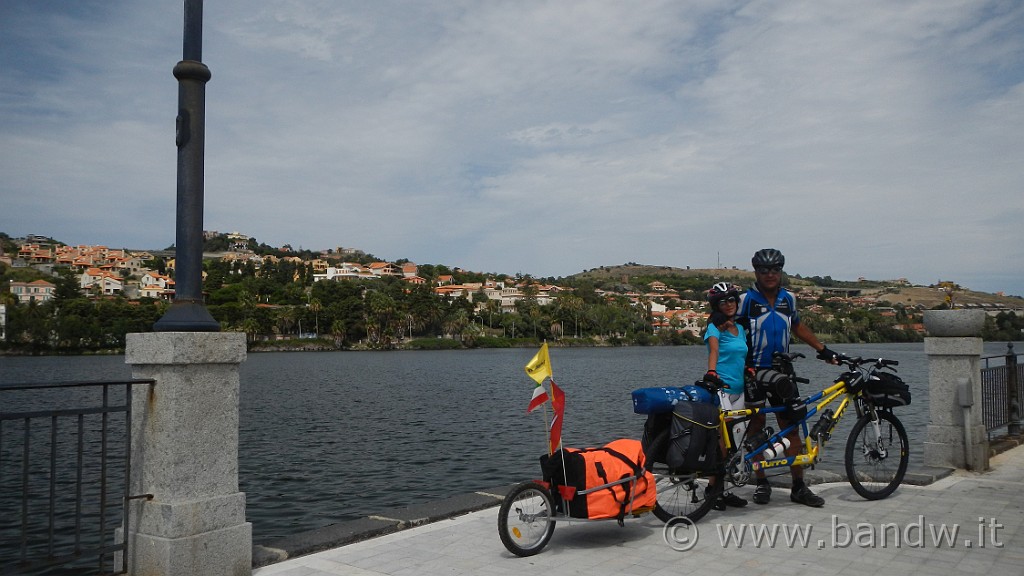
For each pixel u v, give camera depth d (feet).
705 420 19.03
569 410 116.26
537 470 63.16
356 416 110.93
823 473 25.86
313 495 52.90
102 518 14.99
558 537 18.86
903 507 21.50
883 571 15.65
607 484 17.79
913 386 157.17
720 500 21.26
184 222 15.60
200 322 15.20
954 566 15.94
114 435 85.40
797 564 16.21
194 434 14.99
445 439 83.20
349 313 556.51
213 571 14.98
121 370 282.15
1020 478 26.08
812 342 22.67
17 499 48.73
